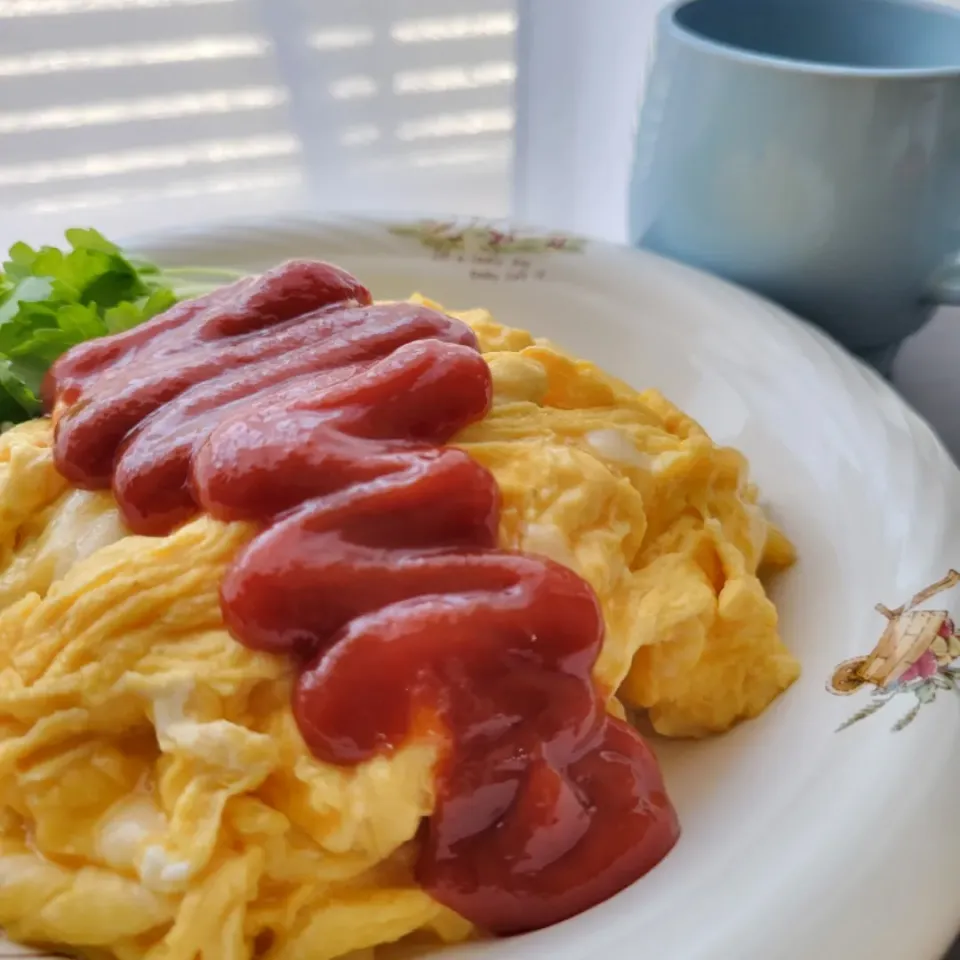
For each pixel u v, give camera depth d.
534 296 0.37
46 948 0.25
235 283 0.32
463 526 0.26
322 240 0.38
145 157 0.44
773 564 0.30
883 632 0.27
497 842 0.26
